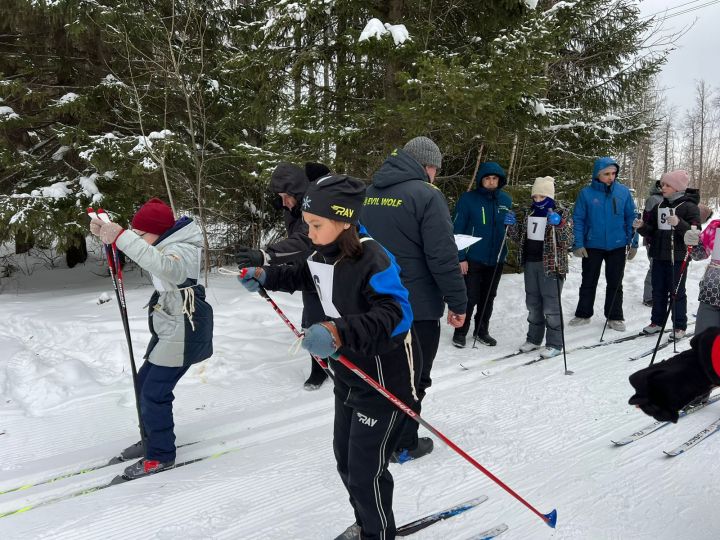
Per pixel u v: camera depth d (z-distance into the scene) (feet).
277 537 7.47
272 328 17.89
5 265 31.07
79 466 9.68
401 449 9.51
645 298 21.76
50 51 24.82
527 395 12.57
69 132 22.25
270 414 11.84
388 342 5.30
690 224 15.99
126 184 23.52
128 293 23.00
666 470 9.01
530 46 16.10
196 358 9.41
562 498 8.25
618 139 26.68
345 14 17.72
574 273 26.66
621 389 12.71
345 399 6.26
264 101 20.54
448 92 14.97
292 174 11.48
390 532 6.44
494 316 20.44
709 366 5.27
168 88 24.06
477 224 16.57
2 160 22.02
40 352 15.70
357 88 20.48
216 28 25.90
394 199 9.70
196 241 9.36
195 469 9.46
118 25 22.12
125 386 13.24
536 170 26.89
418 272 9.77
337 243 5.58
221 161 26.27
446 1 19.06
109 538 7.45
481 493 8.46
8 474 9.36
